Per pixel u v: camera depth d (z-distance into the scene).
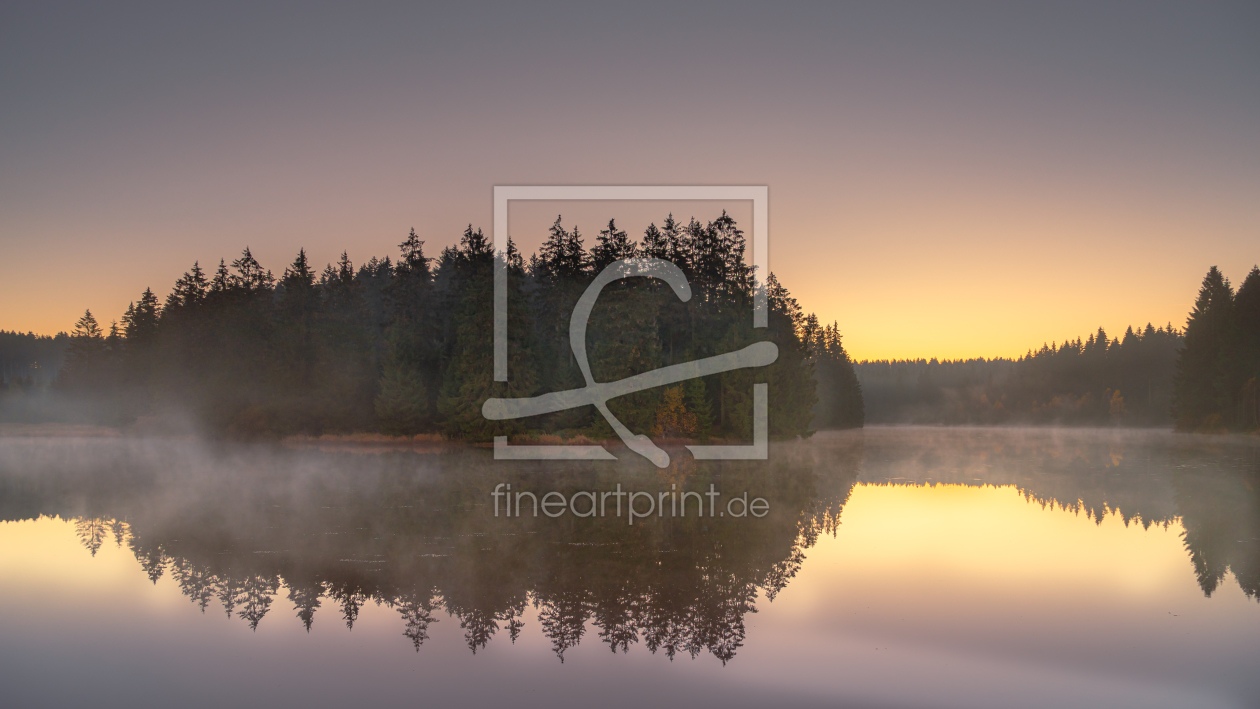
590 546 19.12
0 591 14.98
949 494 29.31
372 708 9.74
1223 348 85.25
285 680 10.65
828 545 19.36
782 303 68.12
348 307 67.94
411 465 40.59
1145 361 160.88
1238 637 12.42
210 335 68.44
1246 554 18.27
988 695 10.25
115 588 15.12
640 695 10.20
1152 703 9.95
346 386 61.22
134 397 73.06
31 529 20.95
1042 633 12.65
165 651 11.77
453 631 12.77
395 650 11.88
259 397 61.72
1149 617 13.45
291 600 14.42
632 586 15.46
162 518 22.77
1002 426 154.88
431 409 60.41
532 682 10.61
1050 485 32.66
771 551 18.59
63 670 10.98
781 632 12.72
